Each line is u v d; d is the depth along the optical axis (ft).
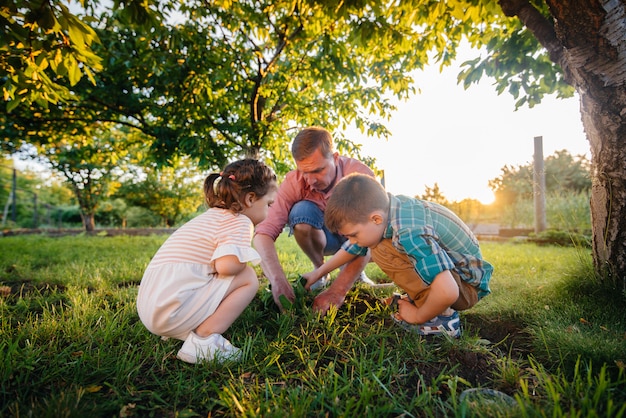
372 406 3.73
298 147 7.03
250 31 16.43
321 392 3.86
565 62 7.28
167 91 16.10
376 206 5.03
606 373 4.11
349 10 10.94
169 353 5.04
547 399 3.73
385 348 5.18
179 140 16.40
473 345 5.06
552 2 6.29
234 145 17.66
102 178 37.88
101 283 8.82
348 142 17.35
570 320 5.66
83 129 19.79
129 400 3.94
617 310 5.88
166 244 5.31
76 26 7.42
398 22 13.65
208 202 5.83
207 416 3.72
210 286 5.07
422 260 4.85
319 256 9.04
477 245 5.86
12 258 13.94
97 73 15.80
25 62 8.11
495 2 9.66
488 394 3.92
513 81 11.83
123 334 5.55
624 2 6.21
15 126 17.99
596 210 7.04
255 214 5.75
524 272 9.84
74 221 67.26
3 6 7.00
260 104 18.31
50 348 4.95
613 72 6.31
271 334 5.77
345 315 6.41
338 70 16.02
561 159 37.63
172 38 14.15
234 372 4.59
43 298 7.55
